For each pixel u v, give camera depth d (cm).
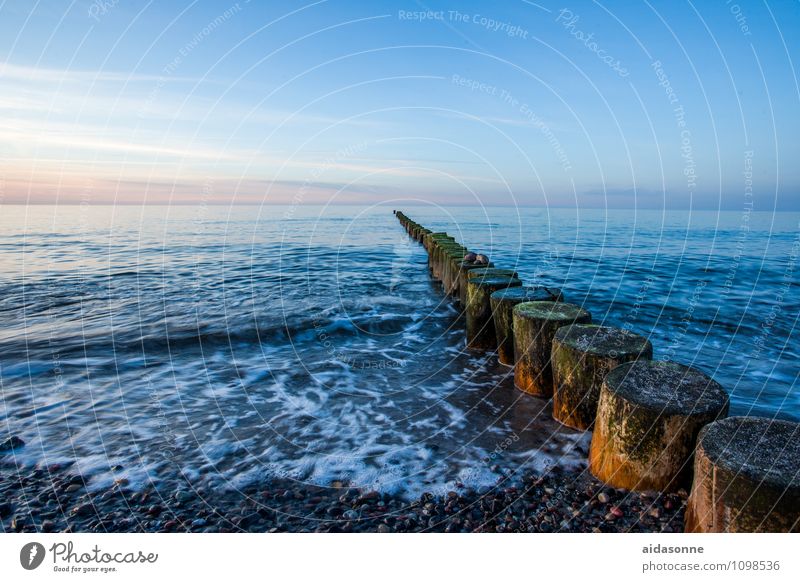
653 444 312
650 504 312
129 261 1557
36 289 1117
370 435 437
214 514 326
